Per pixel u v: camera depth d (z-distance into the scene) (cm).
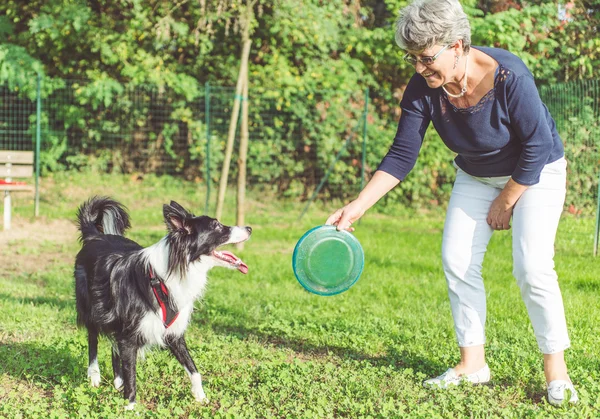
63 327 550
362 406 377
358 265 425
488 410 377
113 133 1481
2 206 1272
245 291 705
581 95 1047
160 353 477
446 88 365
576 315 589
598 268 796
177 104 1419
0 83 1349
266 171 1395
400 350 500
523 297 397
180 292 390
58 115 1452
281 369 448
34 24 1315
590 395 398
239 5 921
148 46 1431
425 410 374
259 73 1378
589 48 1291
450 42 338
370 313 618
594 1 1338
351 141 1373
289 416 366
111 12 1440
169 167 1501
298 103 1360
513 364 461
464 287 416
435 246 980
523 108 349
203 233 394
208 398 400
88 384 421
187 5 1348
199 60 1440
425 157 1341
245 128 923
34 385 425
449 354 484
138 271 392
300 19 1298
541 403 395
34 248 948
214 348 494
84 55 1477
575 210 1077
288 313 612
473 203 407
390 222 1246
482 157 381
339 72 1362
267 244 1005
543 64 1287
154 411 387
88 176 1468
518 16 1226
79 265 446
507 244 990
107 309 400
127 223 492
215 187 1423
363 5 1476
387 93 1396
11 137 1473
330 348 519
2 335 520
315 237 417
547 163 381
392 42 1349
